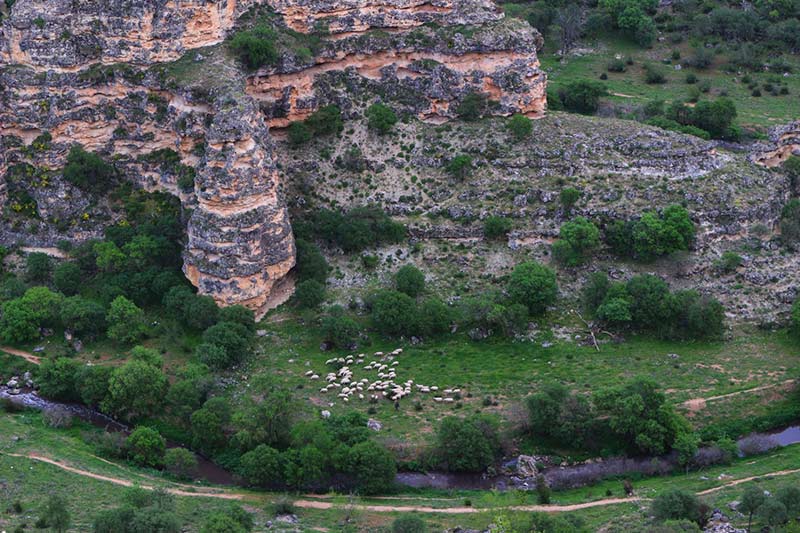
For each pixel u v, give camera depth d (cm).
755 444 19125
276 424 19100
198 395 19938
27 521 16900
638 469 18788
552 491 18412
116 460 19050
